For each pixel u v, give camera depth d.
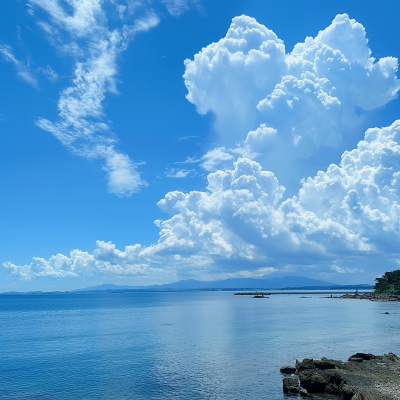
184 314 111.19
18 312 143.12
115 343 53.56
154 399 27.58
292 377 32.75
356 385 26.94
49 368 37.94
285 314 103.19
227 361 39.53
